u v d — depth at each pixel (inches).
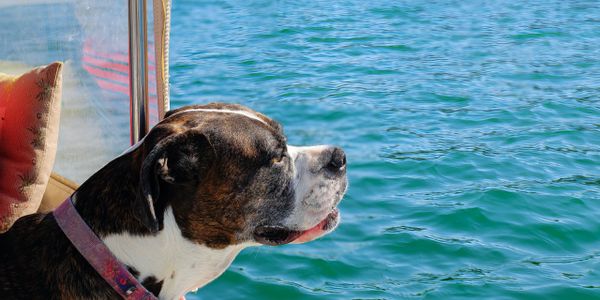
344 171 89.5
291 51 281.6
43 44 96.9
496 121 203.5
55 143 90.4
